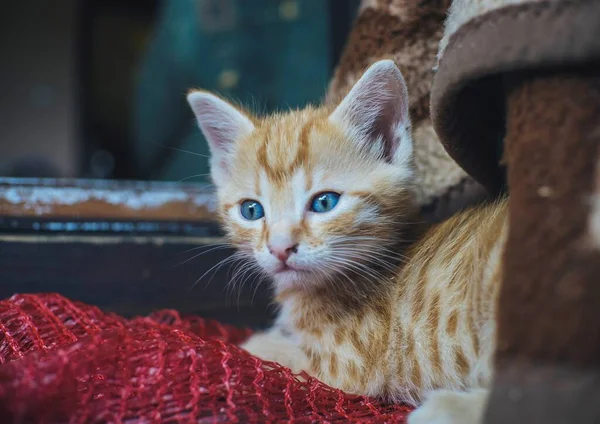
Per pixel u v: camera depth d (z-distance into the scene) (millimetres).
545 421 167
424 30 306
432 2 304
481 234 240
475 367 229
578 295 171
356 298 266
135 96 797
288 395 222
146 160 768
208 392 209
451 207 317
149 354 217
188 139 650
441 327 239
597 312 169
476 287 229
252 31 683
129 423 196
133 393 205
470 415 203
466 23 211
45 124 785
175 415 200
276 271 269
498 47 196
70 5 789
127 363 214
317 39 568
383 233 272
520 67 193
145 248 342
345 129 277
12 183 333
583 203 178
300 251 262
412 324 249
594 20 182
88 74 804
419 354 245
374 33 318
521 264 180
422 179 315
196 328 325
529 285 177
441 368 239
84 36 799
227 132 308
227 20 696
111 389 208
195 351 220
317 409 225
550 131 186
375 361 254
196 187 368
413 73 308
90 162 794
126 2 821
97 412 197
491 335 219
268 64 678
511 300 179
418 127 313
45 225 336
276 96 646
